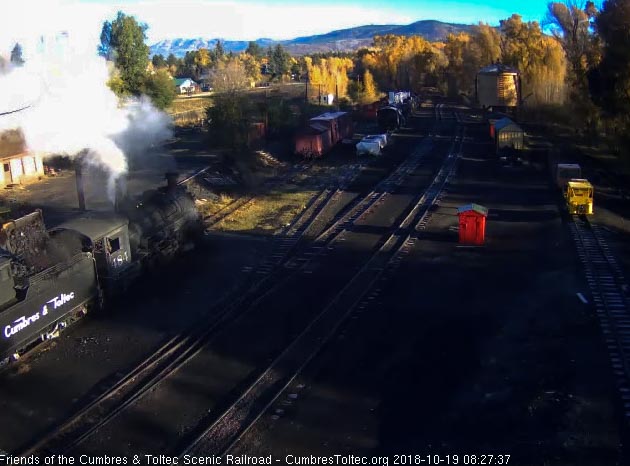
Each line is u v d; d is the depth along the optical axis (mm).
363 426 10805
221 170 35312
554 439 10164
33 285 13398
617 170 35000
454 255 20719
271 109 49594
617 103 35125
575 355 13203
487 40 94750
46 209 27672
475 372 12656
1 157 32938
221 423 10945
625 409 11000
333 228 24438
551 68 64250
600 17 38062
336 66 103062
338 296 17016
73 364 13430
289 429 10750
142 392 12039
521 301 16500
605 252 20547
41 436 10727
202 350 13930
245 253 21562
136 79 47750
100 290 16188
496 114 61719
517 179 33781
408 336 14461
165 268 19984
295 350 13797
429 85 119625
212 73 84125
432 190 31109
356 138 53594
